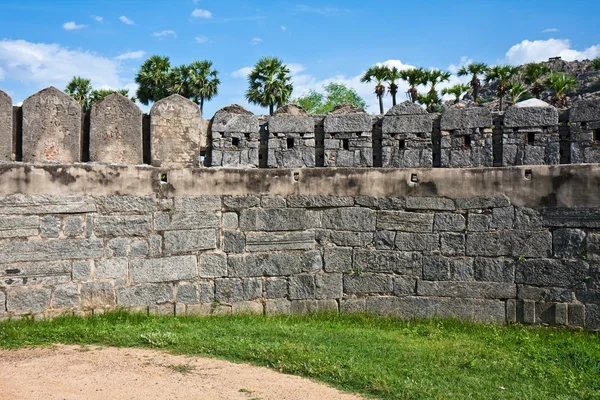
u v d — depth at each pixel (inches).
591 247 386.6
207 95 1293.1
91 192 390.0
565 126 436.5
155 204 403.2
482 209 408.8
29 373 274.2
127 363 293.3
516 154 441.7
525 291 398.0
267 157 465.4
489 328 392.8
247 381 273.0
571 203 392.5
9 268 369.7
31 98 404.5
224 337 341.1
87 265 386.3
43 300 375.2
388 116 462.3
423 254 414.0
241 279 412.2
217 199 413.4
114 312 386.9
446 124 453.4
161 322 377.7
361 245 419.2
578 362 324.8
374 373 285.3
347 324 394.6
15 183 374.3
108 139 418.6
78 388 256.5
